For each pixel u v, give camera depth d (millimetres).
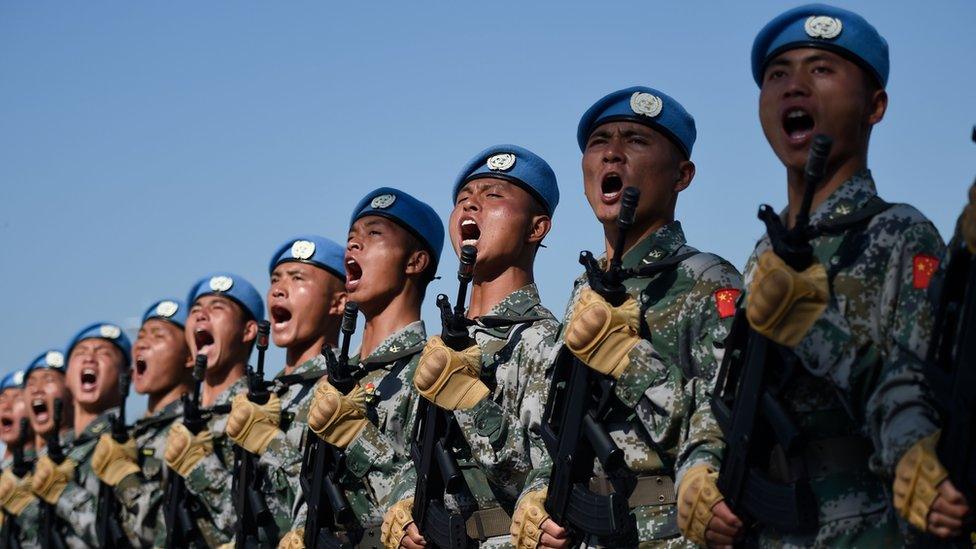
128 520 12680
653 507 6871
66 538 13844
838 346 5719
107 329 15227
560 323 8031
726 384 6262
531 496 7305
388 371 9672
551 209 9242
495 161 9133
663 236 7527
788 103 6383
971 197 5141
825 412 5918
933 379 5266
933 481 5188
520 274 9078
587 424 6914
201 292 12633
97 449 12719
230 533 11195
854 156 6359
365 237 10047
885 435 5457
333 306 11281
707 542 6160
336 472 9297
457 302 8211
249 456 10391
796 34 6445
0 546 15219
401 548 8547
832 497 5852
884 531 5773
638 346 6828
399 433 9461
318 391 9367
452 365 8180
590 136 7879
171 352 13570
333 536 9320
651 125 7672
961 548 5324
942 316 5324
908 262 5777
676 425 6695
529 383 8031
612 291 6879
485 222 9008
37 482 13750
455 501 8352
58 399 13867
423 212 10109
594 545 7035
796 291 5695
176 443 11289
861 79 6383
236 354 12625
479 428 8086
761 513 5938
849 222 6023
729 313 6844
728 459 6078
